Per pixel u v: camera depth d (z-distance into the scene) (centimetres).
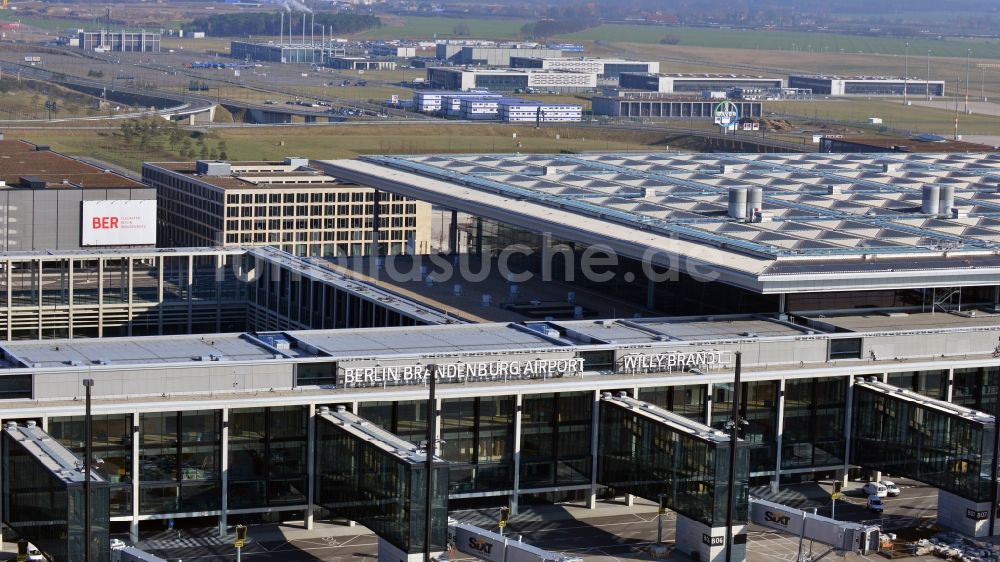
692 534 16950
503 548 15888
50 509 15100
